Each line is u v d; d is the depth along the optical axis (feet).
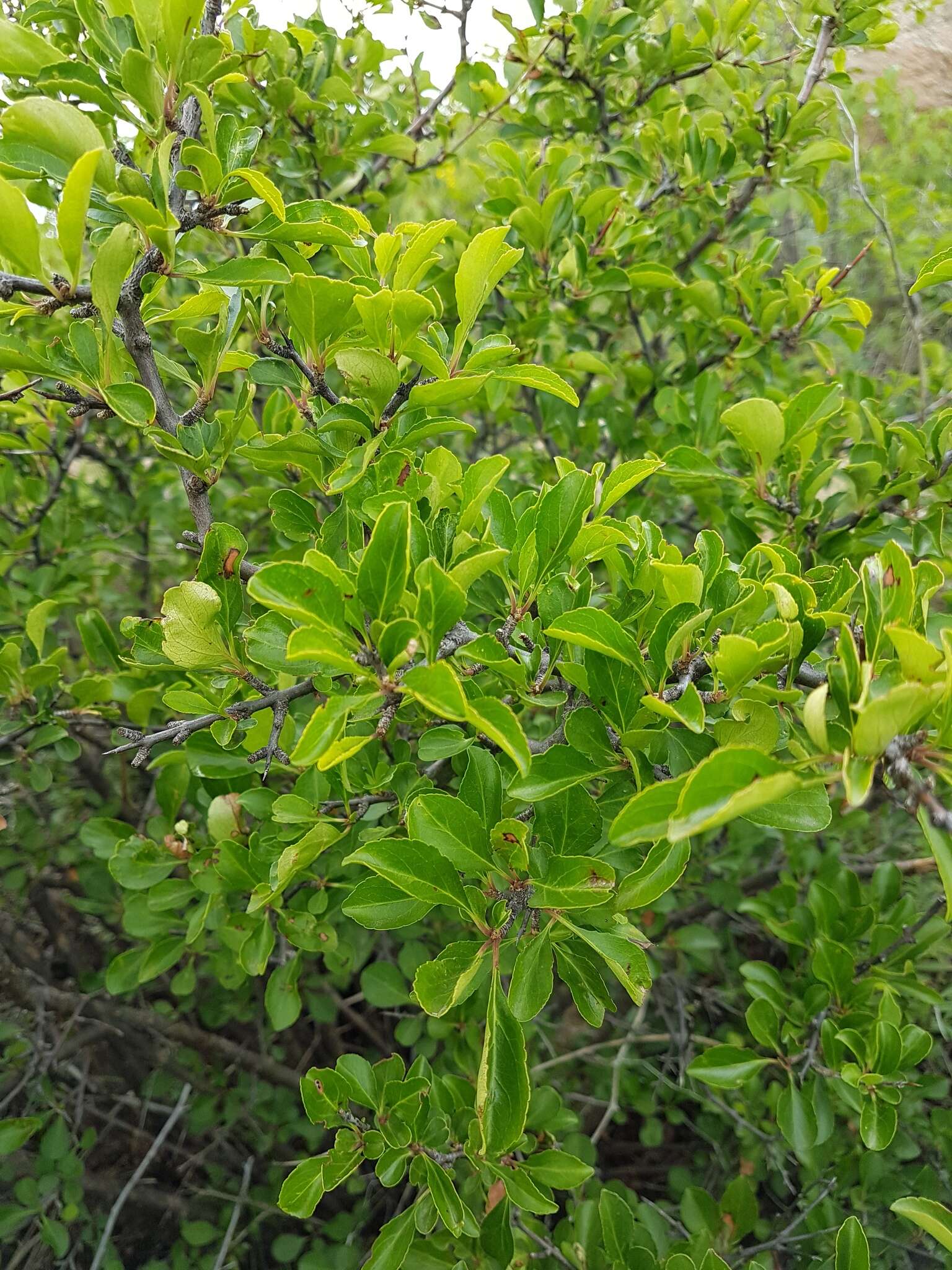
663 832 0.59
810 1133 1.09
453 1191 0.89
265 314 0.94
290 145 1.56
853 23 1.63
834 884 1.58
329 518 0.87
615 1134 2.21
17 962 1.86
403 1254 0.89
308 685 0.87
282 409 1.30
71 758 1.29
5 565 1.77
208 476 0.85
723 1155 1.79
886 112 2.90
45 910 2.05
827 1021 1.13
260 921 1.12
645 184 1.97
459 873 0.87
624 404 1.80
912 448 1.20
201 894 1.22
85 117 0.67
